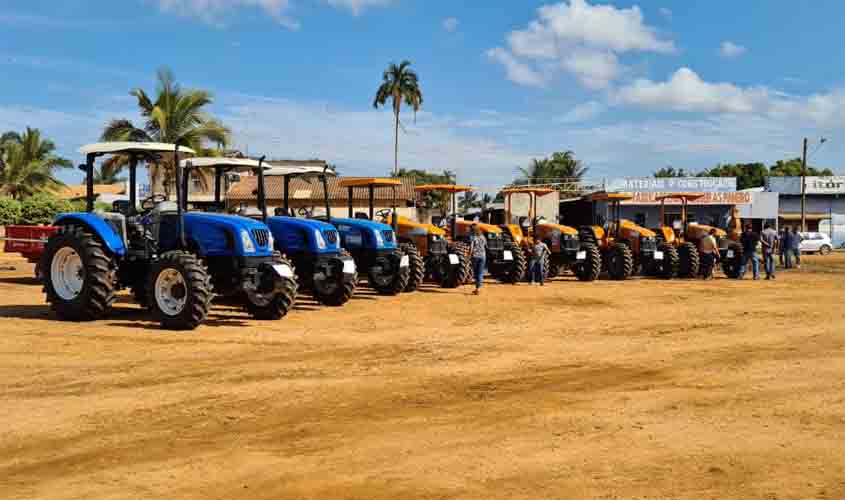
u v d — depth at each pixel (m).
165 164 11.62
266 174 13.12
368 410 6.18
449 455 5.05
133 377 7.26
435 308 12.92
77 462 4.87
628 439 5.45
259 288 10.58
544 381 7.33
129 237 10.84
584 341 9.73
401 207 35.09
